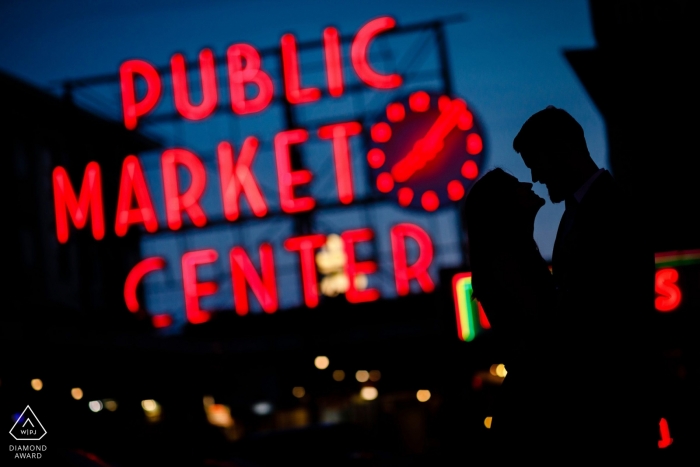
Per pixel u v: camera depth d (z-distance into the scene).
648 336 2.76
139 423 22.78
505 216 2.77
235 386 33.19
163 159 29.12
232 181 28.86
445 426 15.25
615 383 2.71
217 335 35.16
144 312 31.59
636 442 2.72
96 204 29.56
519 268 2.72
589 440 2.71
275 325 34.75
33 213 30.89
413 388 32.78
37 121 31.58
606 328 2.71
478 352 11.23
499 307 2.74
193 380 29.94
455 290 11.23
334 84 28.81
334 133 28.47
